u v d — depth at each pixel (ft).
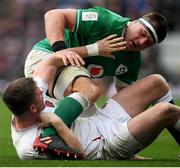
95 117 52.01
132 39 56.08
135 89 52.75
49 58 53.42
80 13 56.59
